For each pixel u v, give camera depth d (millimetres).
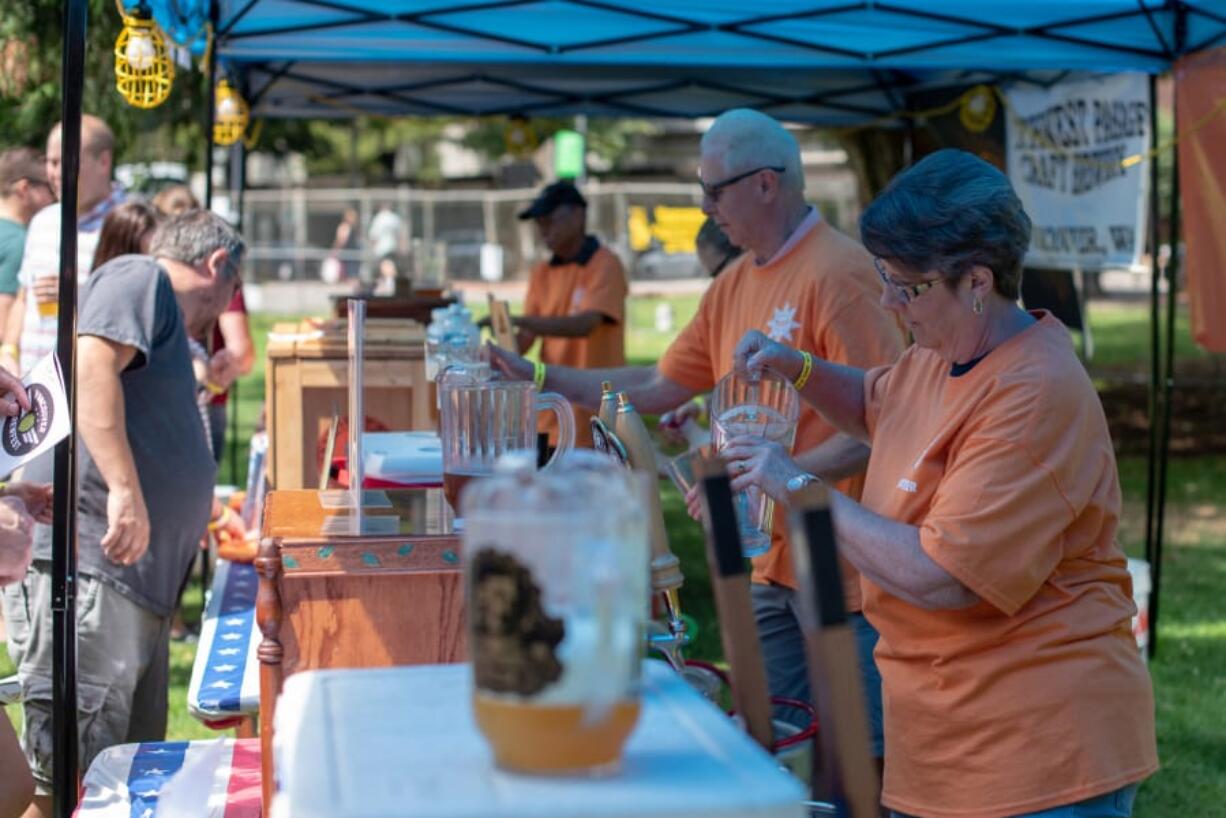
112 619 3168
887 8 5176
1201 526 8852
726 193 3225
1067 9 5172
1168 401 5734
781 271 3264
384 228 24000
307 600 1974
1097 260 6098
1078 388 2053
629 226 24359
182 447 3283
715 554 1341
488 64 7289
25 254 4805
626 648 1092
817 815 2145
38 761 3199
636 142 32125
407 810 1004
